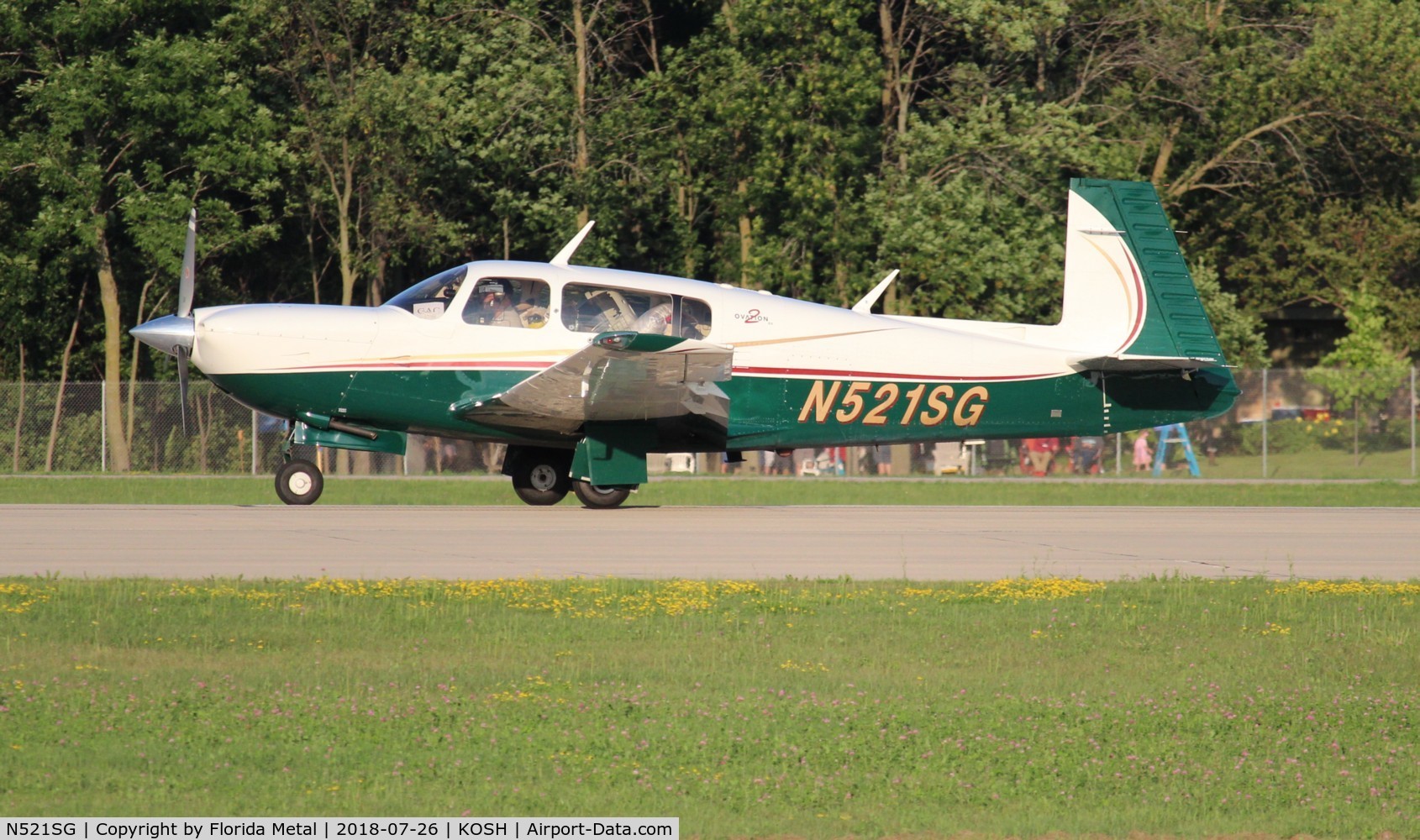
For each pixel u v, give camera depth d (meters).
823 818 19.95
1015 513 62.34
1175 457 100.25
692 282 58.47
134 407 97.06
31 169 104.00
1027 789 21.36
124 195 103.19
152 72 100.00
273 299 122.44
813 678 27.53
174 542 46.09
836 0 102.50
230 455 97.81
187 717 23.86
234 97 101.94
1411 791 21.48
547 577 39.31
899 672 28.30
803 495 76.81
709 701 25.53
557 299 56.88
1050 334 62.00
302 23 103.69
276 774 21.17
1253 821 20.20
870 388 59.47
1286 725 24.86
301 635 30.56
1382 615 35.03
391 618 32.41
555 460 61.22
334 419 57.53
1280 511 65.56
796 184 103.19
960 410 60.41
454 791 20.66
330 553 43.78
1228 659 29.97
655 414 56.91
